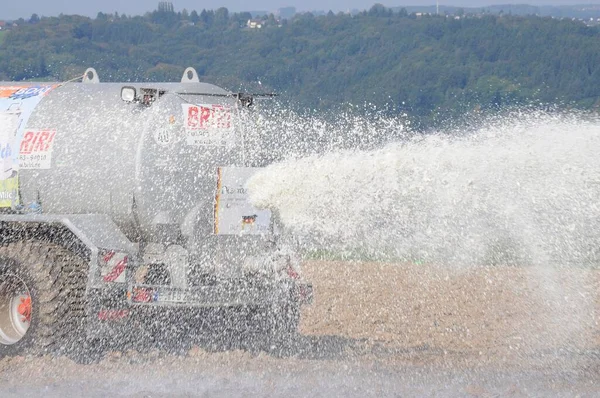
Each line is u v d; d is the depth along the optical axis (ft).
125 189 125.70
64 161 128.47
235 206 126.11
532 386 111.04
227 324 128.98
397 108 650.84
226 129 132.77
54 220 124.06
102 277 120.57
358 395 105.81
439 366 119.75
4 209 131.03
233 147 133.28
